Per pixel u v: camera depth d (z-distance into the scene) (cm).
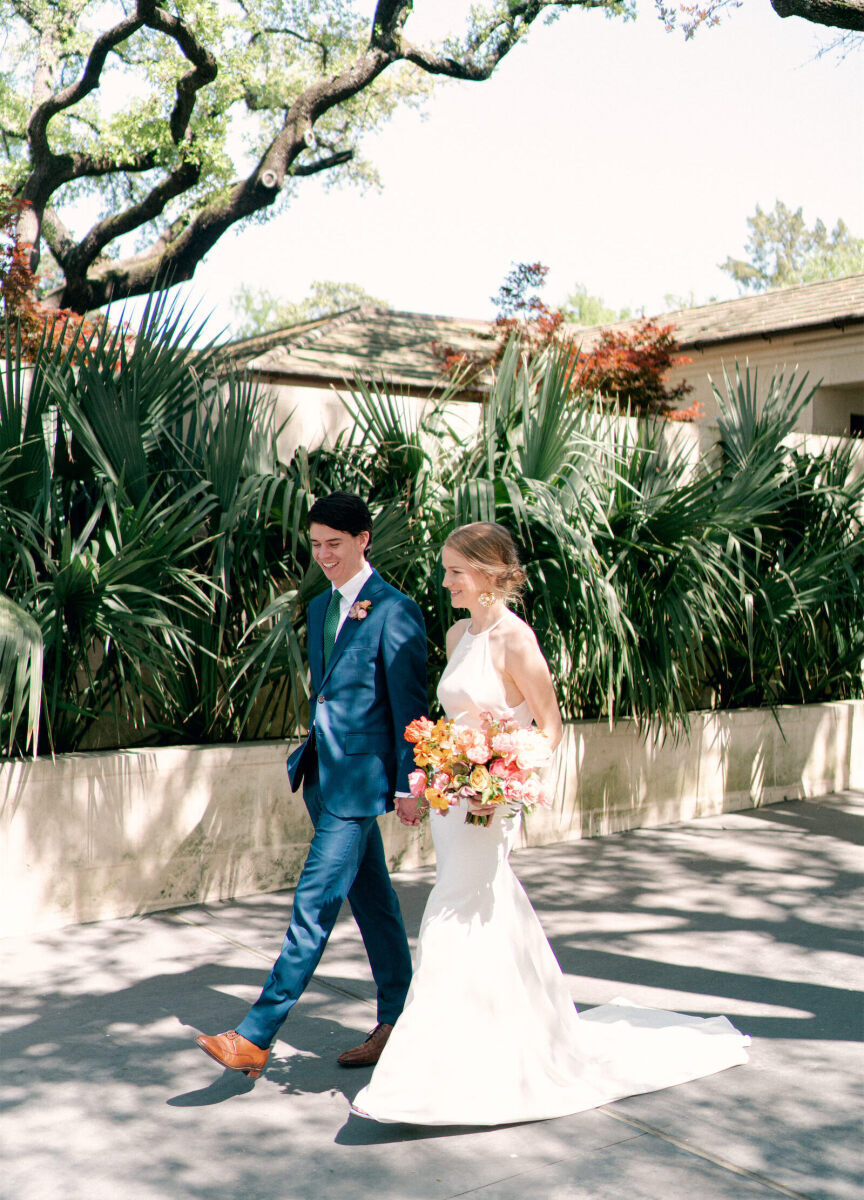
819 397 1488
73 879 519
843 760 861
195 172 2264
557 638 652
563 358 667
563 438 650
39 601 521
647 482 738
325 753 368
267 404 667
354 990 452
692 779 759
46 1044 393
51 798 510
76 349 569
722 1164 316
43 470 544
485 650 356
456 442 681
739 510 732
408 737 345
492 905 348
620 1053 377
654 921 542
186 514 585
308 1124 340
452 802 335
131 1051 389
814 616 833
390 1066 333
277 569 621
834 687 910
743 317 1666
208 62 2112
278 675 602
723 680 826
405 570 609
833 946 509
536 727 363
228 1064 338
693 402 1655
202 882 559
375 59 2220
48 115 2181
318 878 357
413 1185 305
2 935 500
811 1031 414
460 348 1725
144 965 471
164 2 2108
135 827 536
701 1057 380
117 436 550
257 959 480
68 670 546
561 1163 316
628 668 669
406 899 572
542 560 647
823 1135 333
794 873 628
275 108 2425
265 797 577
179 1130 335
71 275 2308
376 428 662
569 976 469
